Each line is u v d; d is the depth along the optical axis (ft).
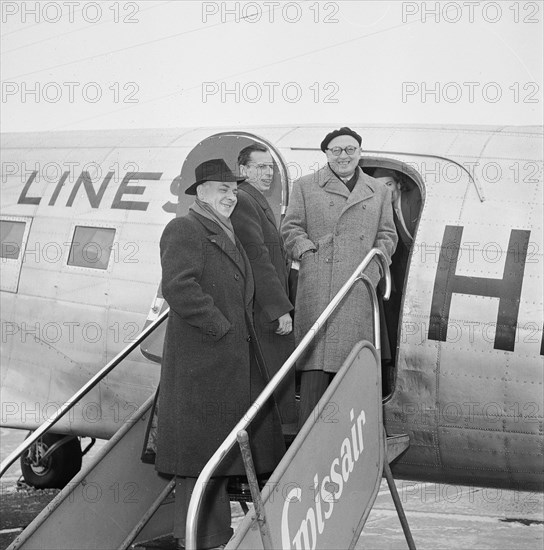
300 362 15.72
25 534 13.58
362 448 14.24
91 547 14.49
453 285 17.04
